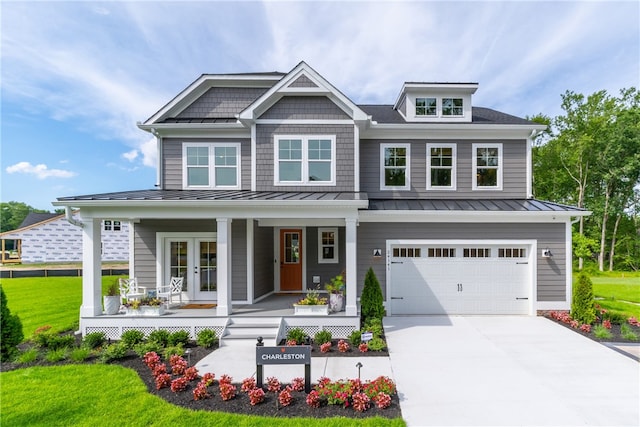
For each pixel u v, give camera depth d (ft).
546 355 25.96
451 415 17.47
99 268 31.81
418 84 44.42
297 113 39.34
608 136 93.04
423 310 38.14
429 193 43.29
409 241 37.99
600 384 21.07
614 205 97.35
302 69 38.65
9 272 75.31
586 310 33.40
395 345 28.43
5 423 16.61
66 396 19.17
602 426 16.52
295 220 36.68
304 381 20.02
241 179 41.65
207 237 39.14
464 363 24.47
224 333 29.71
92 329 30.71
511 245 37.83
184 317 30.91
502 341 29.19
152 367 23.08
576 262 95.40
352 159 39.09
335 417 16.87
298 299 40.01
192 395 19.25
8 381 21.20
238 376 22.39
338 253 45.91
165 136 41.88
